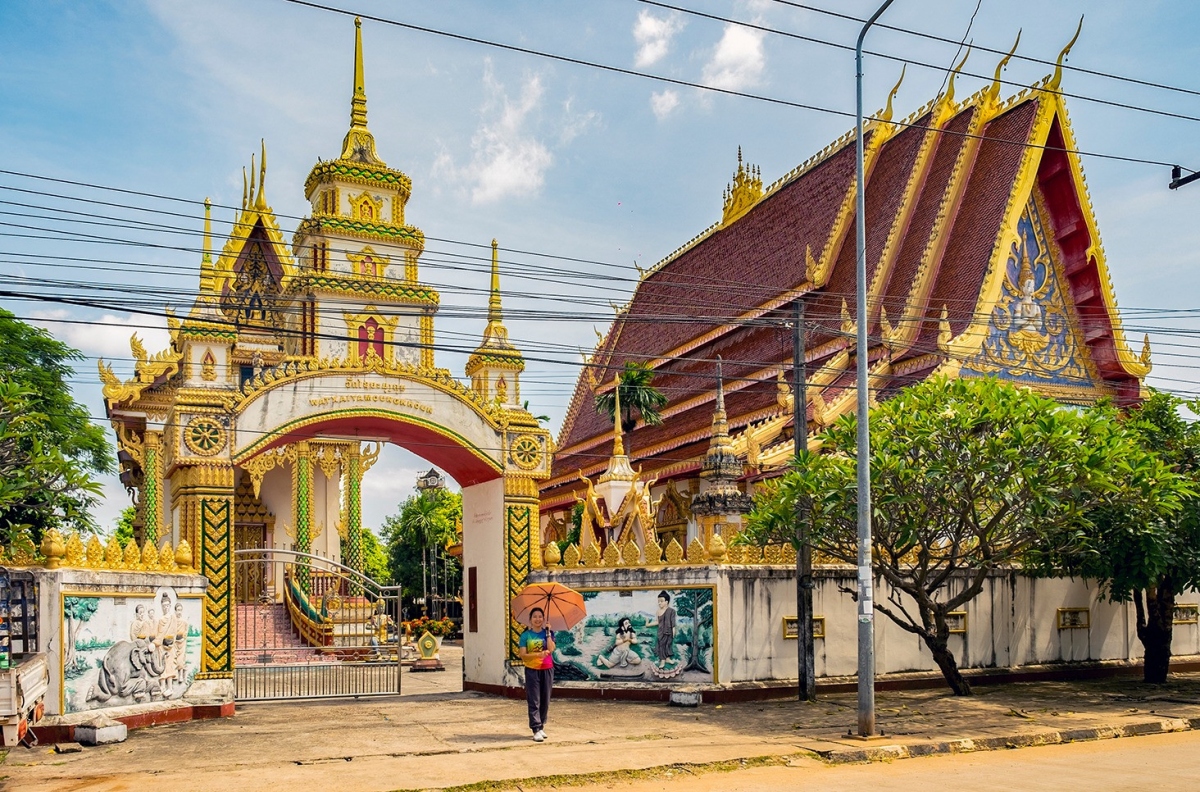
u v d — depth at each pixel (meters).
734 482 29.27
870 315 35.22
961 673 23.03
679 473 39.19
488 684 23.33
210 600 19.72
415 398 22.12
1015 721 17.52
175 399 20.08
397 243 35.84
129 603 17.41
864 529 16.45
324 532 43.09
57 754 14.77
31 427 17.03
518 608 16.83
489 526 23.70
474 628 24.38
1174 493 19.59
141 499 41.09
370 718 19.02
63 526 23.00
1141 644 26.06
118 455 42.38
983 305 31.89
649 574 21.34
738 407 38.88
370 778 12.99
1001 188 33.66
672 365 48.16
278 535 43.25
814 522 19.72
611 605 21.61
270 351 41.09
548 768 13.63
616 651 21.41
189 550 19.25
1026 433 18.23
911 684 22.33
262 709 20.64
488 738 16.30
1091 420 19.17
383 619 37.31
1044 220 34.38
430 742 15.94
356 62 38.94
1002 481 18.50
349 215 37.22
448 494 73.19
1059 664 24.67
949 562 20.70
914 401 19.53
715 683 20.48
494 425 22.94
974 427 18.83
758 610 21.17
